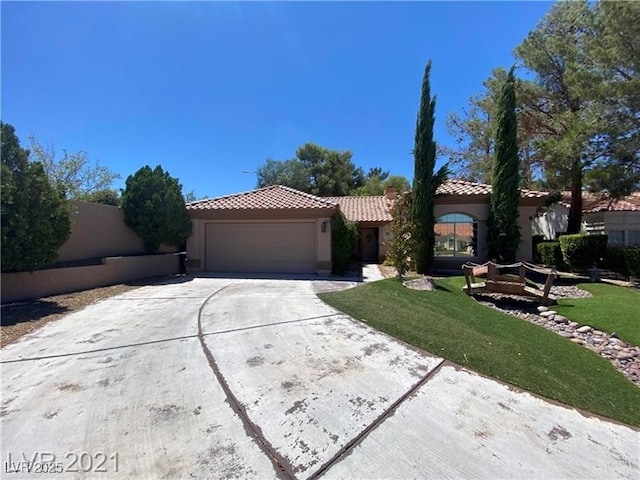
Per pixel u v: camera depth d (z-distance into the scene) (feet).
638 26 46.60
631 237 66.95
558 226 85.05
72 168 75.46
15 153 28.17
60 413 12.48
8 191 27.04
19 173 28.32
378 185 158.61
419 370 16.53
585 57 56.54
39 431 11.40
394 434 11.53
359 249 81.66
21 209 27.99
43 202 29.60
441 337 21.26
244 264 54.08
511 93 53.16
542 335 24.90
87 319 25.16
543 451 10.94
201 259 54.13
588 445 11.42
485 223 57.36
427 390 14.62
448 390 14.69
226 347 19.27
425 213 54.85
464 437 11.49
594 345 24.67
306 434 11.43
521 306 35.40
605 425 12.78
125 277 42.83
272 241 53.52
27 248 28.60
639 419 13.62
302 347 19.30
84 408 12.83
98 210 44.62
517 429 12.10
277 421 12.12
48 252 30.35
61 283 33.78
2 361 17.29
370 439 11.23
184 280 45.21
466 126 96.58
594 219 72.64
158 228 49.73
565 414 13.33
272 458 10.24
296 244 52.95
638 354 22.77
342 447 10.80
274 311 27.32
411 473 9.74
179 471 9.61
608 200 65.98
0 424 11.77
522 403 13.94
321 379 15.39
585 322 29.01
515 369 17.21
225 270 54.34
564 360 19.81
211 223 54.70
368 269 61.82
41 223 29.55
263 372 16.05
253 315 26.13
